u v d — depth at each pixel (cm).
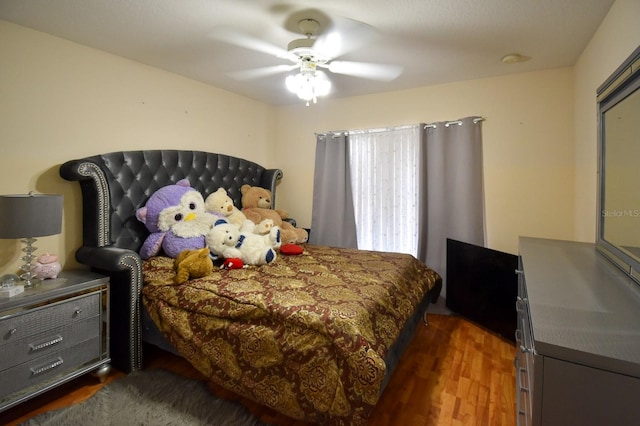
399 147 339
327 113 381
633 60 121
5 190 200
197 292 192
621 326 87
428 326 289
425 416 175
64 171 213
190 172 304
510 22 194
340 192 364
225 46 233
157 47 236
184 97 304
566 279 131
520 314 169
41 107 213
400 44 224
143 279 213
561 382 78
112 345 218
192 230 253
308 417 150
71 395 192
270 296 177
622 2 162
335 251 299
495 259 262
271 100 389
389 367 172
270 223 296
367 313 163
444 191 316
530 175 286
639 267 117
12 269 203
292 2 174
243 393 168
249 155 382
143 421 168
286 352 155
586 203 234
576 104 259
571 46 228
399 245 343
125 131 259
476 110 303
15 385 167
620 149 138
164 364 225
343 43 222
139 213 249
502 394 193
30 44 207
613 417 73
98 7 181
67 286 188
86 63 234
